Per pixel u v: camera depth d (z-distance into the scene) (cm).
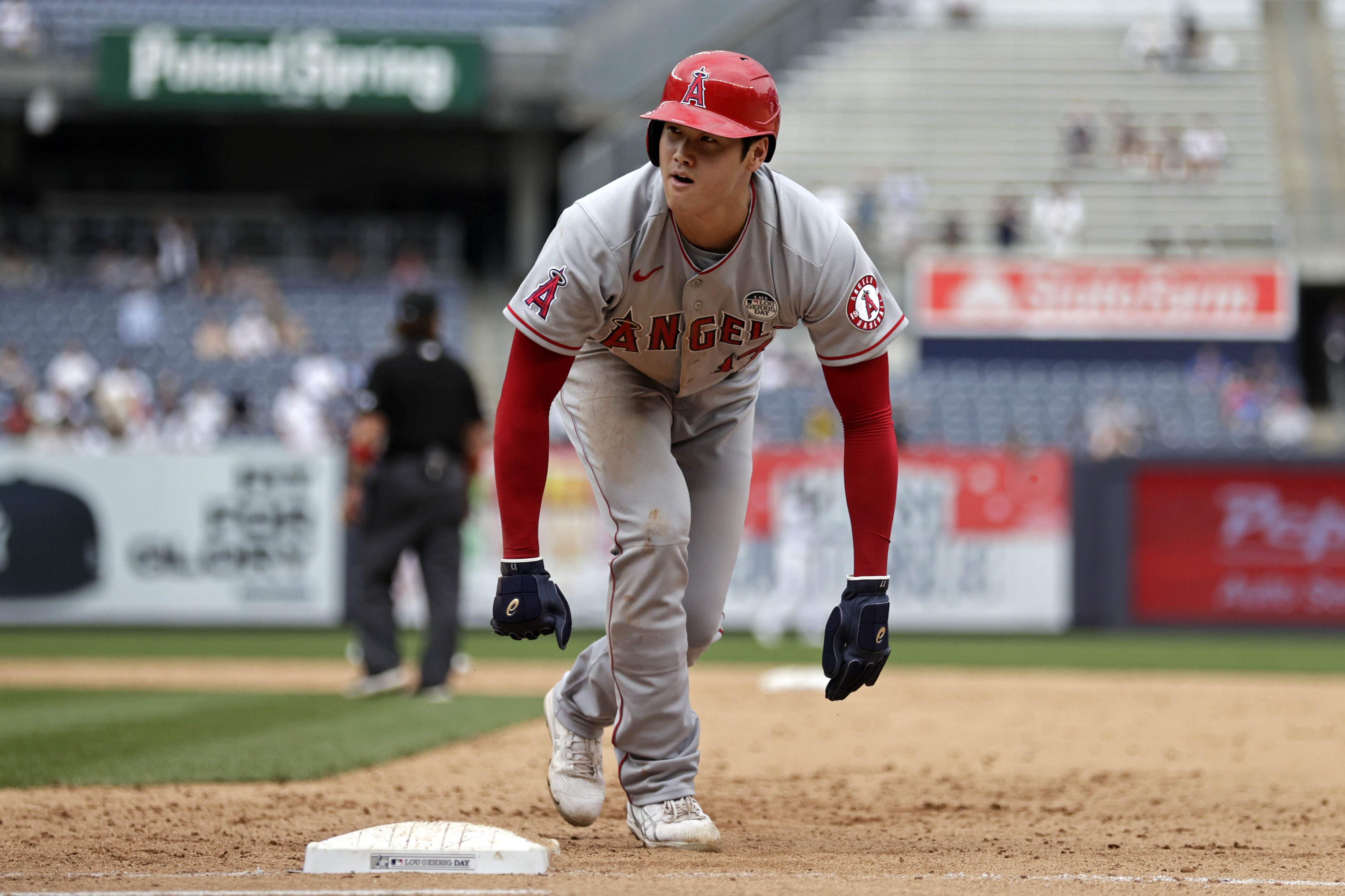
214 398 7212
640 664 1334
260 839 1383
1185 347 8238
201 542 5381
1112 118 9550
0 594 5388
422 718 2602
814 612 5438
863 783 1903
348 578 5356
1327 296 9000
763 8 9600
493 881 1115
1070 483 5441
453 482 2955
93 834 1411
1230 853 1353
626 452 1312
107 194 10512
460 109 8962
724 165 1137
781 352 7769
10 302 8325
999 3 10225
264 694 3130
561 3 9850
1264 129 9538
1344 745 2383
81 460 5397
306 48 8881
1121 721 2748
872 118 9638
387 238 9250
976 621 5450
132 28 8862
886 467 1290
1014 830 1509
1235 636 5297
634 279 1214
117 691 3225
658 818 1352
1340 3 10388
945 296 8244
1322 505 5291
